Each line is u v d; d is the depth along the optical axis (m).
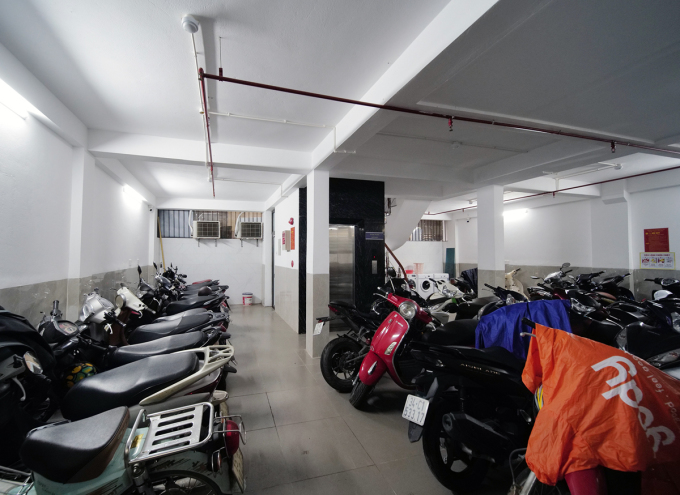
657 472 0.94
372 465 1.85
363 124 2.55
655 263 5.50
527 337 1.87
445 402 1.64
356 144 2.98
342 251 5.11
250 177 4.97
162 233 7.22
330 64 2.13
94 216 3.54
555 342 1.10
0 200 2.02
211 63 2.10
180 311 3.80
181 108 2.69
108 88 2.38
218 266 7.59
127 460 1.08
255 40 1.88
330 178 4.80
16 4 1.57
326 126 3.06
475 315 3.07
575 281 4.85
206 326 2.65
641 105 2.60
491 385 1.61
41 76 2.21
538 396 1.28
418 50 1.85
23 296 2.23
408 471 1.80
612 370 0.97
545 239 7.30
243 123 2.99
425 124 3.11
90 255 3.16
